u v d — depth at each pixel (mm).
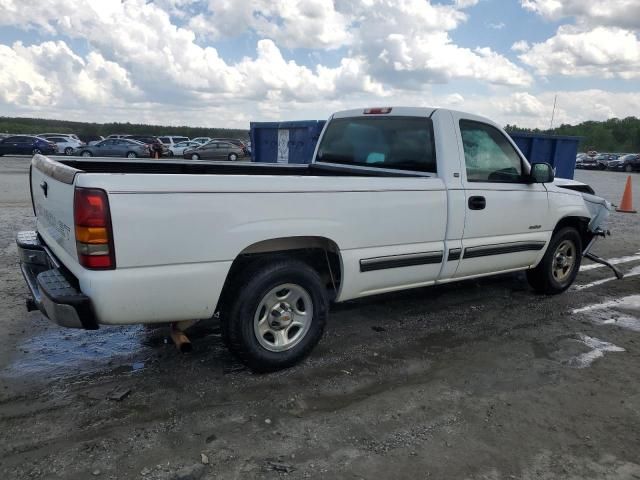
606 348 4590
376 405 3447
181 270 3203
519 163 5148
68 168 3262
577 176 32781
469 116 4730
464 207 4566
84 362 3912
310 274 3820
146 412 3248
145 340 4348
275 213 3502
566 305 5746
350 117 5348
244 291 3561
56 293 3061
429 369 4023
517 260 5297
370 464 2828
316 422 3215
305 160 9250
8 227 8711
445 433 3154
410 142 4719
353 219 3877
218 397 3463
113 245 2967
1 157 32906
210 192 3234
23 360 3906
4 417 3139
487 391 3709
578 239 6027
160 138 39812
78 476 2637
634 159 41438
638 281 6977
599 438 3180
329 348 4340
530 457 2957
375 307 5422
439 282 4680
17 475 2627
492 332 4848
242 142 34281
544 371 4074
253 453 2879
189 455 2838
